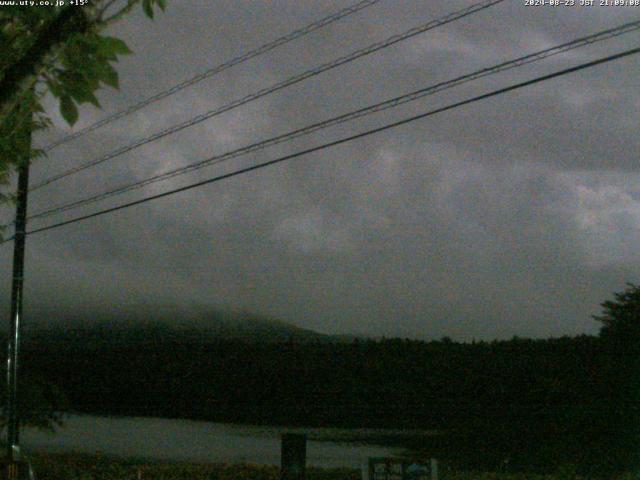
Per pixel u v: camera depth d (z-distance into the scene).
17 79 3.42
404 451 32.78
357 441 36.53
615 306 35.19
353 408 43.88
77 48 3.60
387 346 45.12
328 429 42.38
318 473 22.86
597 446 31.66
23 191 18.44
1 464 18.39
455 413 39.03
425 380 42.03
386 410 42.25
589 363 35.94
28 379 24.12
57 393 25.11
